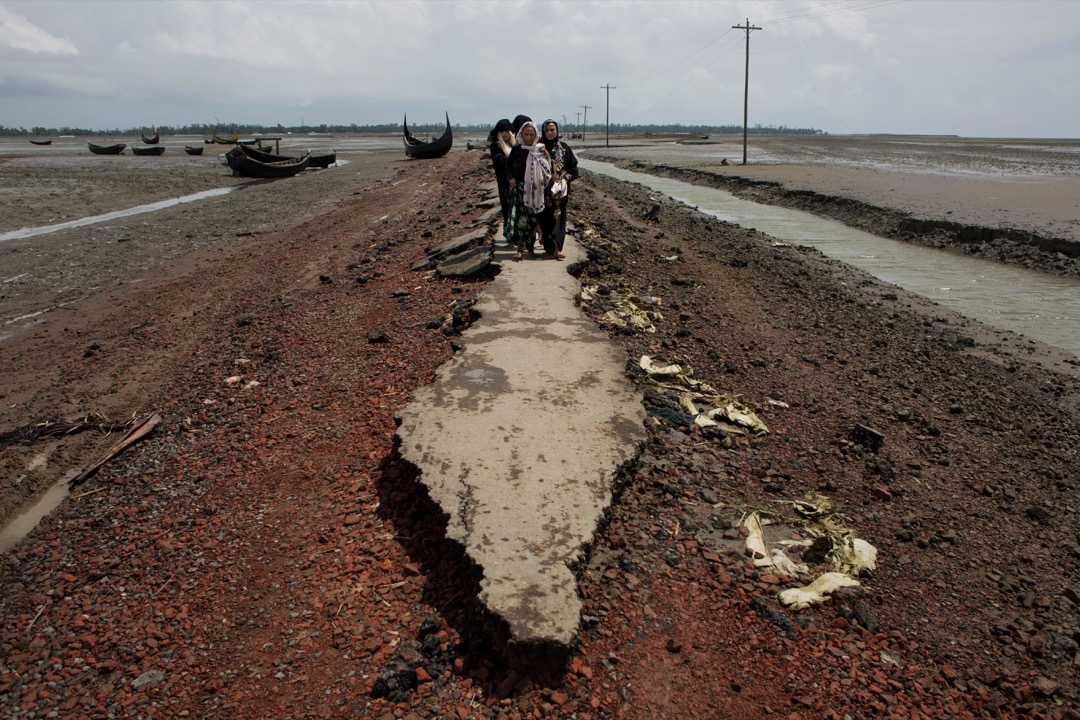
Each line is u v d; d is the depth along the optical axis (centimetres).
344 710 304
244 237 1828
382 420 569
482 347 643
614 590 371
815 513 488
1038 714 346
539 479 428
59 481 580
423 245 1242
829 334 964
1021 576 459
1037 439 682
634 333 778
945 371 866
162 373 798
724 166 4431
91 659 355
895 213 2116
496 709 299
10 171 3850
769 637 364
